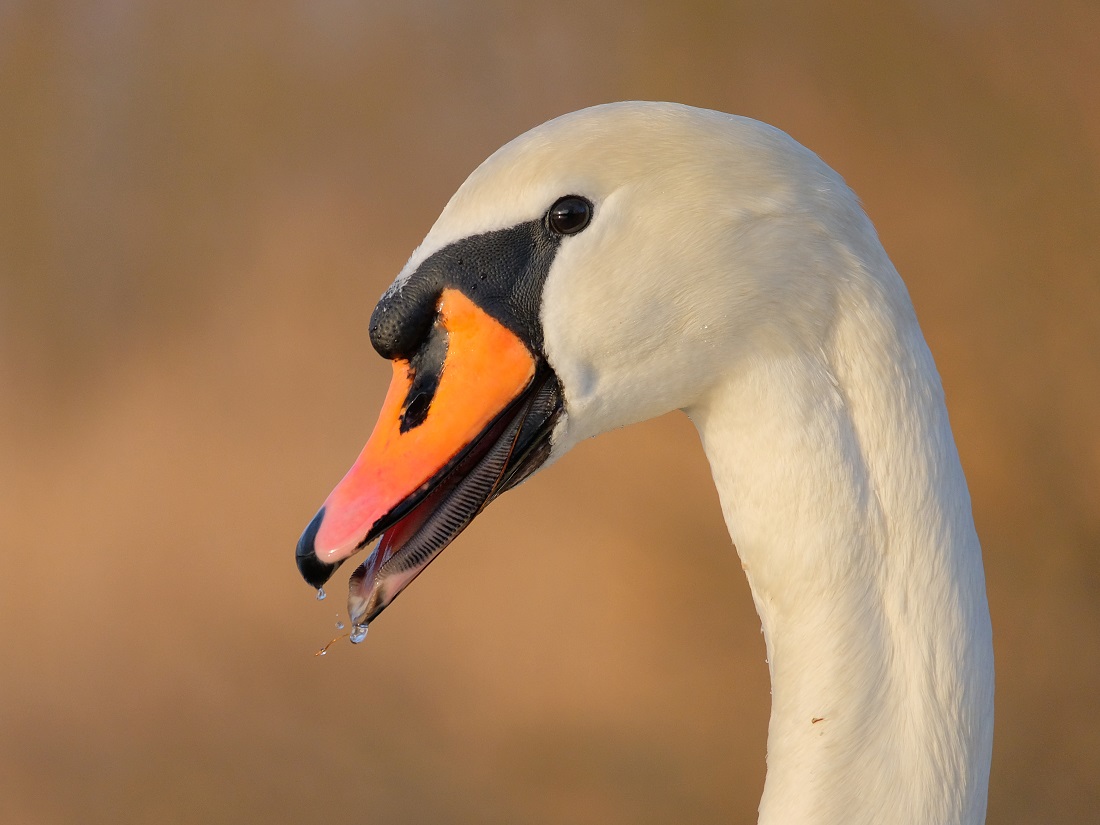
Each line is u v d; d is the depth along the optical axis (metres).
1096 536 11.25
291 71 17.72
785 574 3.73
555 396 3.85
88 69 17.97
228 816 10.02
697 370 3.79
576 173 3.74
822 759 3.62
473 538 12.27
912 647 3.63
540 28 17.20
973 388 12.41
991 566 11.09
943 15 15.74
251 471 13.52
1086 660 10.24
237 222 16.22
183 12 18.61
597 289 3.75
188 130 17.17
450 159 16.53
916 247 13.58
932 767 3.58
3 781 10.62
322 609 12.20
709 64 15.91
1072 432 11.98
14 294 15.40
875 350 3.67
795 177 3.71
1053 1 15.83
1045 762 9.45
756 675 10.80
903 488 3.65
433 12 17.97
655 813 9.66
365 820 9.89
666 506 12.23
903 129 14.77
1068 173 14.14
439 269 3.84
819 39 15.98
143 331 15.25
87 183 16.73
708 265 3.71
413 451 3.82
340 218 16.00
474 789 10.06
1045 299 13.09
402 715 10.90
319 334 14.84
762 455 3.75
